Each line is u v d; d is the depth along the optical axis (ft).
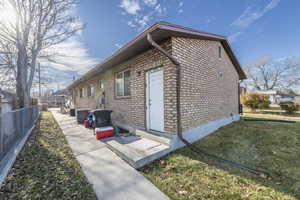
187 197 7.49
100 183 8.61
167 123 14.23
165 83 14.40
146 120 17.03
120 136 17.30
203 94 18.06
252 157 12.09
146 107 17.06
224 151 13.35
